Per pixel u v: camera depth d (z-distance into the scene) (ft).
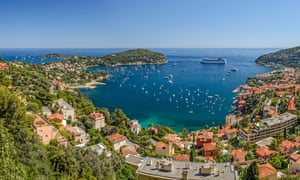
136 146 388.98
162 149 368.89
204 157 365.20
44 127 263.29
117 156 282.56
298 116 506.48
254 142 436.35
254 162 223.92
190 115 637.71
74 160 189.06
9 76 466.29
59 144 255.29
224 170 214.07
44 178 163.22
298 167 311.06
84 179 184.96
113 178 214.07
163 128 490.90
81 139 341.00
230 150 389.39
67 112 418.51
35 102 384.47
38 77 546.26
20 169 144.97
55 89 556.92
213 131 499.92
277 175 285.23
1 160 133.49
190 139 456.86
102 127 440.86
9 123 199.93
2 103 206.18
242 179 238.89
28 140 196.24
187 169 215.10
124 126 462.60
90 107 510.17
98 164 212.64
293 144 384.88
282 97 651.66
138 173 213.87
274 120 480.64
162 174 209.46
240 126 501.56
